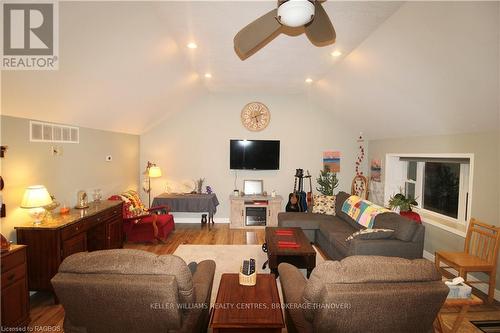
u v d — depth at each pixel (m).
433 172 4.02
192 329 1.58
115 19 2.22
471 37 1.97
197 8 2.30
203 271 2.11
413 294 1.36
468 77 2.30
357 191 5.53
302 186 5.65
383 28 2.49
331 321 1.38
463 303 1.92
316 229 4.24
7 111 2.43
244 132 5.59
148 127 5.41
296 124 5.62
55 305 2.55
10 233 2.54
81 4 1.93
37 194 2.47
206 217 5.57
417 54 2.47
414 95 3.04
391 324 1.42
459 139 3.16
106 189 4.35
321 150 5.65
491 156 2.74
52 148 3.10
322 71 3.93
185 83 4.35
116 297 1.40
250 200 5.20
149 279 1.41
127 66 2.94
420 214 3.99
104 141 4.27
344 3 2.14
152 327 1.51
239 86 4.98
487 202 2.79
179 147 5.59
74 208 3.32
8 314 2.04
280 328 1.54
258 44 1.92
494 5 1.69
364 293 1.33
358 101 4.18
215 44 3.05
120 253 1.48
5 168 2.48
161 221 4.37
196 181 5.59
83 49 2.31
